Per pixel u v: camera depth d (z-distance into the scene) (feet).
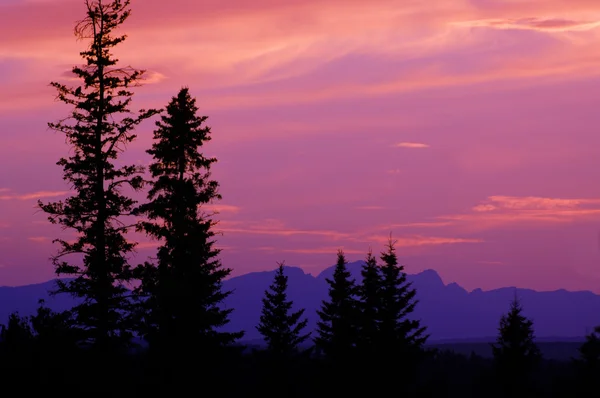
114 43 247.29
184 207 274.98
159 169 277.64
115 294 249.14
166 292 265.95
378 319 354.74
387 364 347.15
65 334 237.66
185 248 276.21
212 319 289.94
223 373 309.01
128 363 262.47
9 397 220.02
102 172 244.22
